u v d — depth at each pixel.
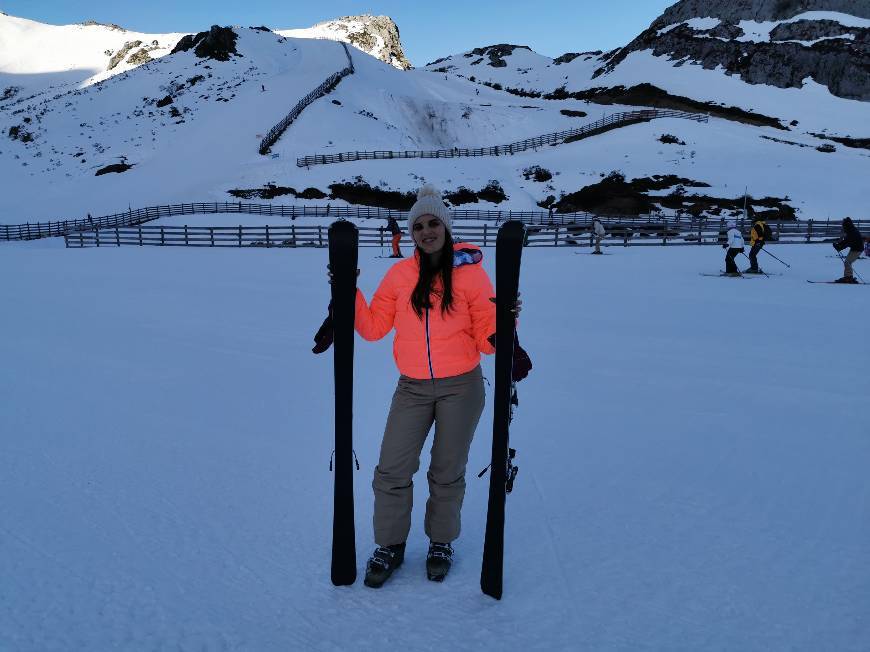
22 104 98.75
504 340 2.15
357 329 2.43
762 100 68.69
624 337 7.55
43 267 17.62
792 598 2.25
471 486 3.33
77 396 5.00
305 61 91.31
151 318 8.92
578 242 28.38
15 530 2.73
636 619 2.13
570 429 4.25
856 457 3.68
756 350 6.79
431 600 2.26
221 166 55.66
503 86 100.69
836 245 13.09
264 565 2.49
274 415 4.55
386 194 47.03
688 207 43.47
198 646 1.97
